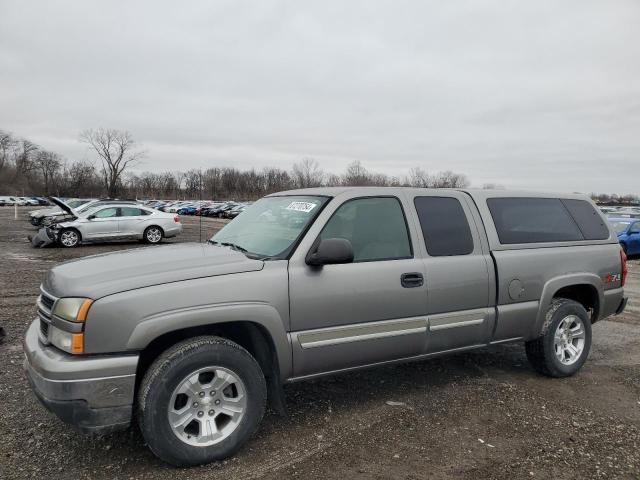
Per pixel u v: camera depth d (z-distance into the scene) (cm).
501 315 429
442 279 398
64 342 286
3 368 464
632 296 927
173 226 1856
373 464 313
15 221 3225
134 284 296
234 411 318
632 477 304
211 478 294
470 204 441
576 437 354
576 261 477
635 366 518
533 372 491
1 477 290
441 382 459
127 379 286
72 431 347
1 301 770
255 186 9862
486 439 349
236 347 316
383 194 399
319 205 374
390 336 374
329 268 352
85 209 1964
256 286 323
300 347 339
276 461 315
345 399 415
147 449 327
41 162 11400
